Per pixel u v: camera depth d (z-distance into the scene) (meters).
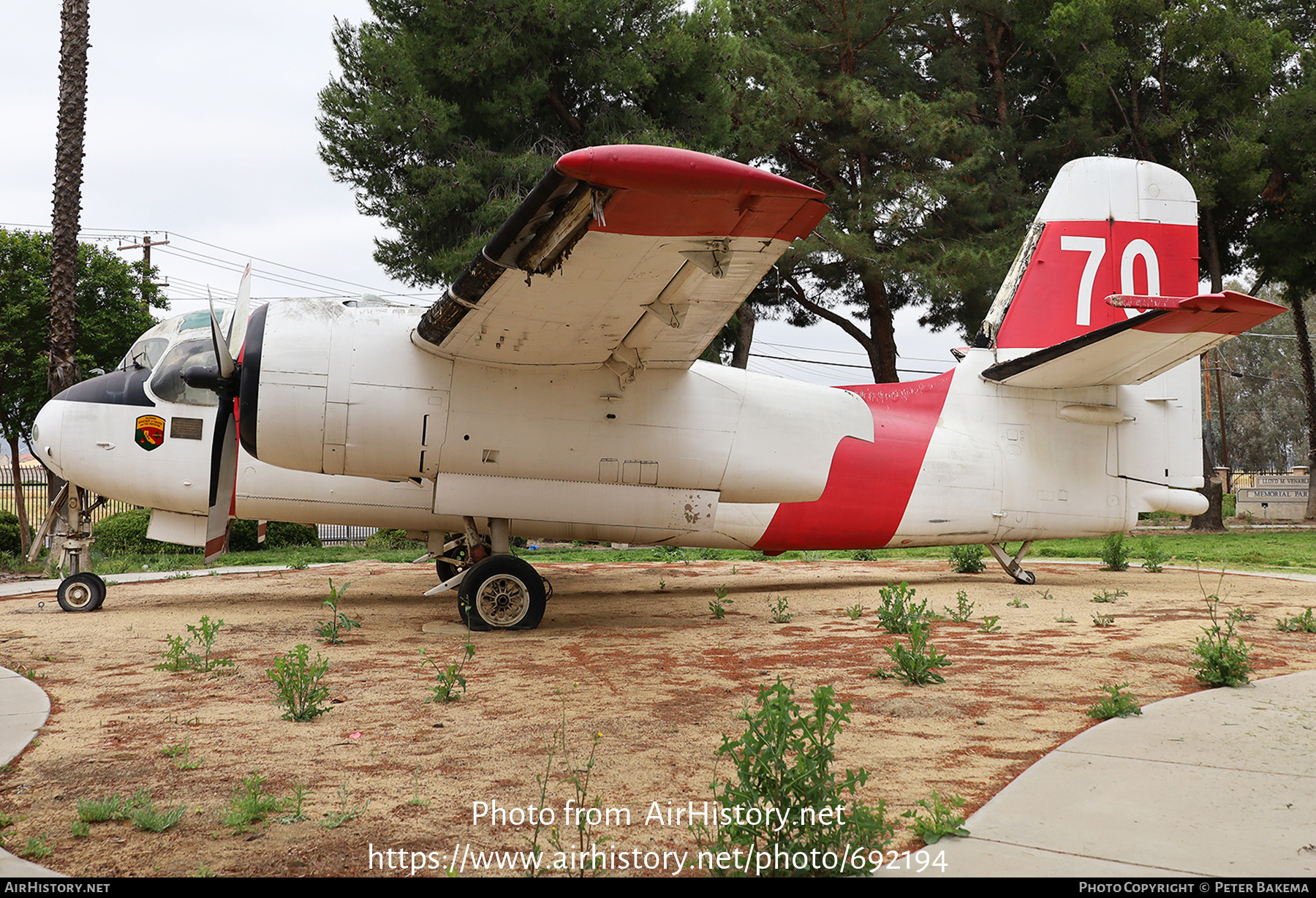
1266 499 35.31
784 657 5.84
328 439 7.00
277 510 8.93
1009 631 6.81
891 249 20.38
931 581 11.07
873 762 3.41
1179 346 8.15
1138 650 5.85
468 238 16.75
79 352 17.53
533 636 6.90
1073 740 3.67
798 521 9.40
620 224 5.14
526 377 7.30
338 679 5.17
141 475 8.49
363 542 22.23
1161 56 21.70
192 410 8.55
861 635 6.84
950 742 3.70
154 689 4.93
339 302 7.29
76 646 6.45
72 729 4.04
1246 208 22.72
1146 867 2.39
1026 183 23.22
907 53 23.39
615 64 16.91
